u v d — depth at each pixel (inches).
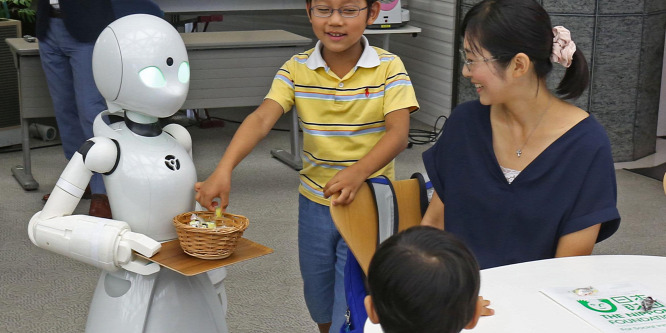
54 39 156.9
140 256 80.4
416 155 217.2
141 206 82.1
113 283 83.8
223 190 83.1
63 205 82.9
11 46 178.2
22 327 119.7
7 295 130.5
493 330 60.9
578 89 79.8
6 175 192.9
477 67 75.1
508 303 65.3
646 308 63.9
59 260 145.4
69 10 152.6
